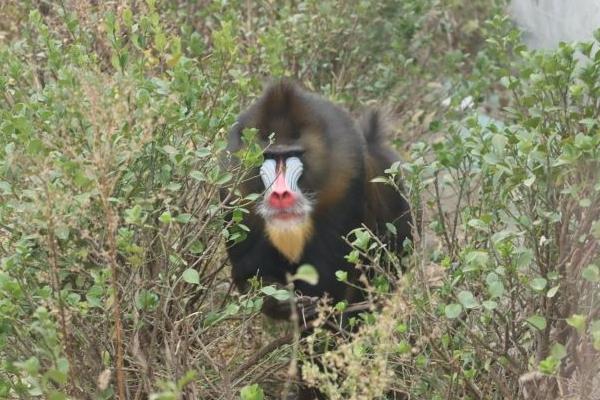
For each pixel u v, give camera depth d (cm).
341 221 1127
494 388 939
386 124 1290
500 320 939
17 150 937
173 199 1035
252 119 1109
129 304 942
